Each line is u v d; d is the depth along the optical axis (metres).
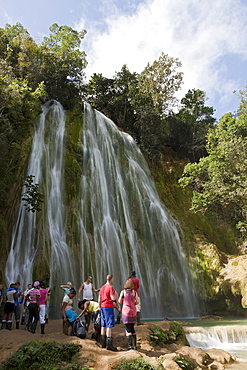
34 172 23.39
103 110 38.09
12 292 9.98
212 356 8.38
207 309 23.48
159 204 29.78
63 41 36.19
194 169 28.61
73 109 31.27
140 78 40.34
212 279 23.72
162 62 39.25
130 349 6.68
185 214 31.27
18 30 35.81
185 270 25.17
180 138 43.31
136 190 28.66
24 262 19.09
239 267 23.03
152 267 24.64
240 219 26.11
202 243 26.80
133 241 25.45
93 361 5.88
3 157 16.08
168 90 39.72
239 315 22.00
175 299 23.78
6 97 16.91
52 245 20.27
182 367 6.35
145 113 36.12
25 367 5.81
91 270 21.23
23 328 10.38
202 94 47.78
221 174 24.09
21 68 29.38
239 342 12.48
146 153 35.50
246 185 22.38
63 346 6.32
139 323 9.20
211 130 29.52
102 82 38.84
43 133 26.77
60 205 23.39
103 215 25.25
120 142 32.03
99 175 27.42
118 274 22.78
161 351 7.32
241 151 23.62
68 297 8.09
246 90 34.31
